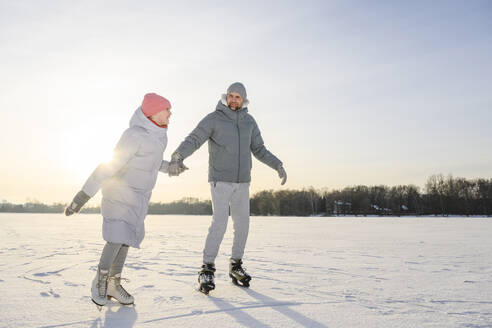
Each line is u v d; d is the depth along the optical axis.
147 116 2.36
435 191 69.81
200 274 2.79
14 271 3.59
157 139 2.38
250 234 10.51
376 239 8.52
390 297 2.57
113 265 2.32
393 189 75.75
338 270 3.90
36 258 4.57
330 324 1.91
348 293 2.70
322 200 79.12
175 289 2.81
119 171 2.30
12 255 4.87
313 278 3.39
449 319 2.02
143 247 6.32
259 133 3.56
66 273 3.50
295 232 11.52
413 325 1.90
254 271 3.82
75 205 2.19
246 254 5.46
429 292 2.75
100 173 2.18
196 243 7.17
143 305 2.31
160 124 2.40
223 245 6.83
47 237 8.20
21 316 2.02
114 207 2.28
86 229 11.55
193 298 2.51
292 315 2.08
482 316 2.08
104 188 2.30
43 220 20.50
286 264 4.38
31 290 2.71
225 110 3.20
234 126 3.22
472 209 65.31
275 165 3.54
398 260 4.76
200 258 4.79
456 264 4.39
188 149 2.99
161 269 3.82
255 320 1.97
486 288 2.91
